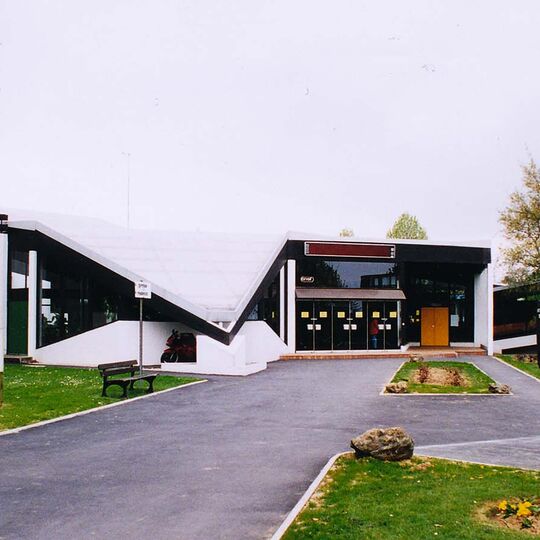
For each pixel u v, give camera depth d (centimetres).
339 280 3056
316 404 1577
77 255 2566
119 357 2448
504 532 668
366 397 1695
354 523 693
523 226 3656
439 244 3183
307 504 766
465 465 946
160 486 869
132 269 2567
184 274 2666
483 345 3291
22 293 2667
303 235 3009
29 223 2639
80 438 1172
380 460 965
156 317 2502
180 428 1270
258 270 2836
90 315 2561
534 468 944
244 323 2658
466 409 1519
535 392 1811
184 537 682
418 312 3475
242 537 680
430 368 2380
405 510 734
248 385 1920
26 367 2422
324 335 3030
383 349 3080
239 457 1031
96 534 692
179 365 2270
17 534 693
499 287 3797
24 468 962
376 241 3089
